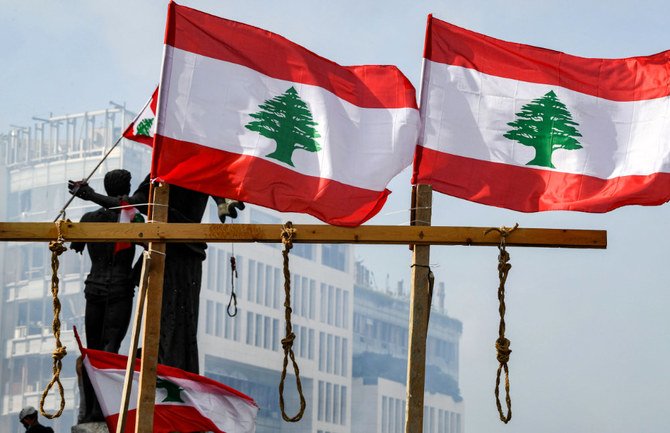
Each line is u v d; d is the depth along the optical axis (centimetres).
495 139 5834
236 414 6569
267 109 5744
